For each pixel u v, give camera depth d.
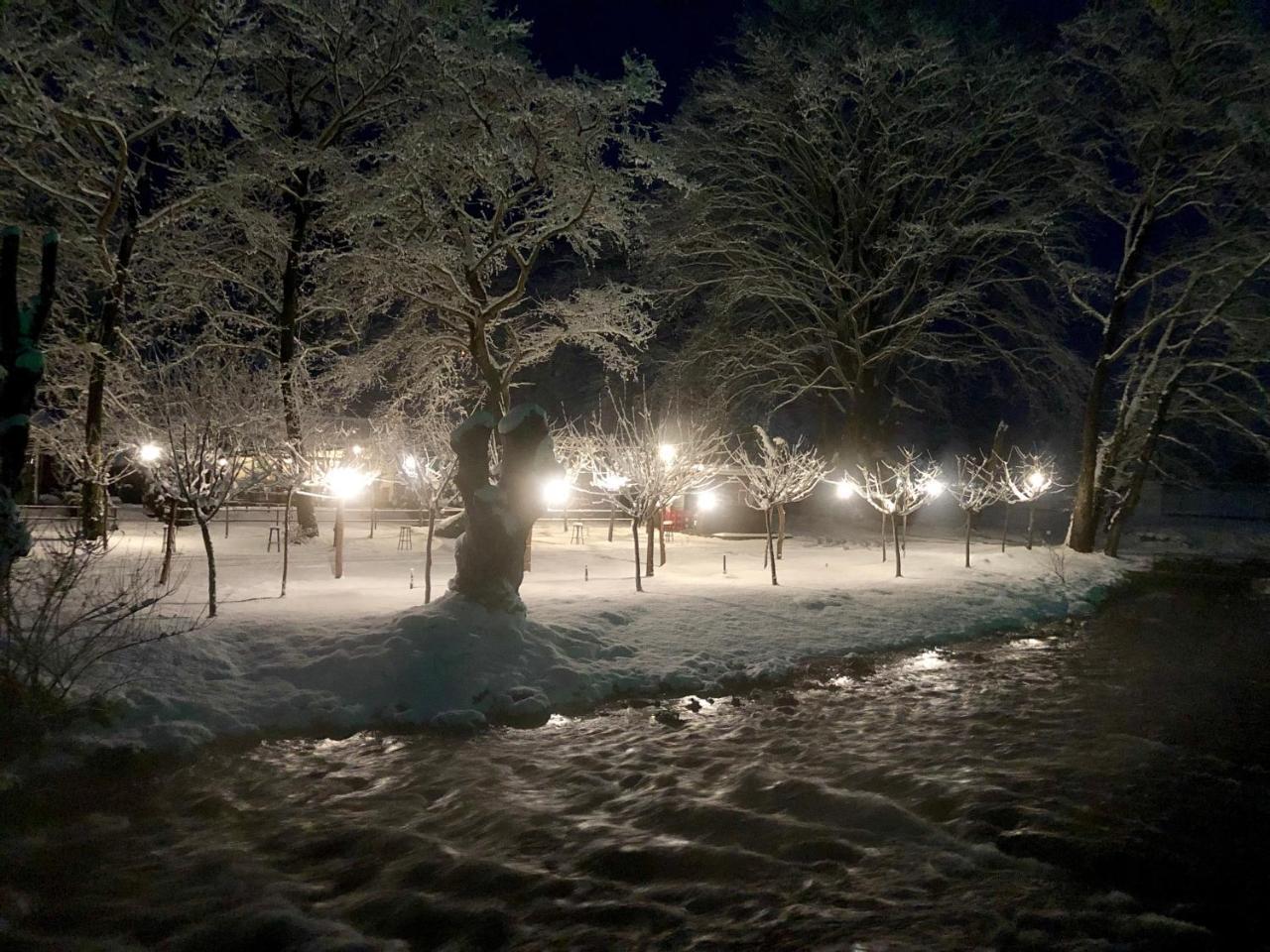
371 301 22.72
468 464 13.15
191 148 22.81
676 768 9.59
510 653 12.41
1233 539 32.75
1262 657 15.51
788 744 10.45
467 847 7.58
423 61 22.25
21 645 9.07
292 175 23.30
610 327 22.89
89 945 5.95
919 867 7.29
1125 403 28.23
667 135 33.94
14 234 9.40
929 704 12.28
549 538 28.53
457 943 6.10
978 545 29.52
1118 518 27.77
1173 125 25.55
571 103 19.48
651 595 16.61
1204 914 6.57
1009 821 8.20
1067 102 28.92
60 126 18.56
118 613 11.48
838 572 21.50
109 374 19.05
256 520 30.09
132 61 18.56
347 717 10.65
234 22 18.73
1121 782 9.27
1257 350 25.36
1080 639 17.12
